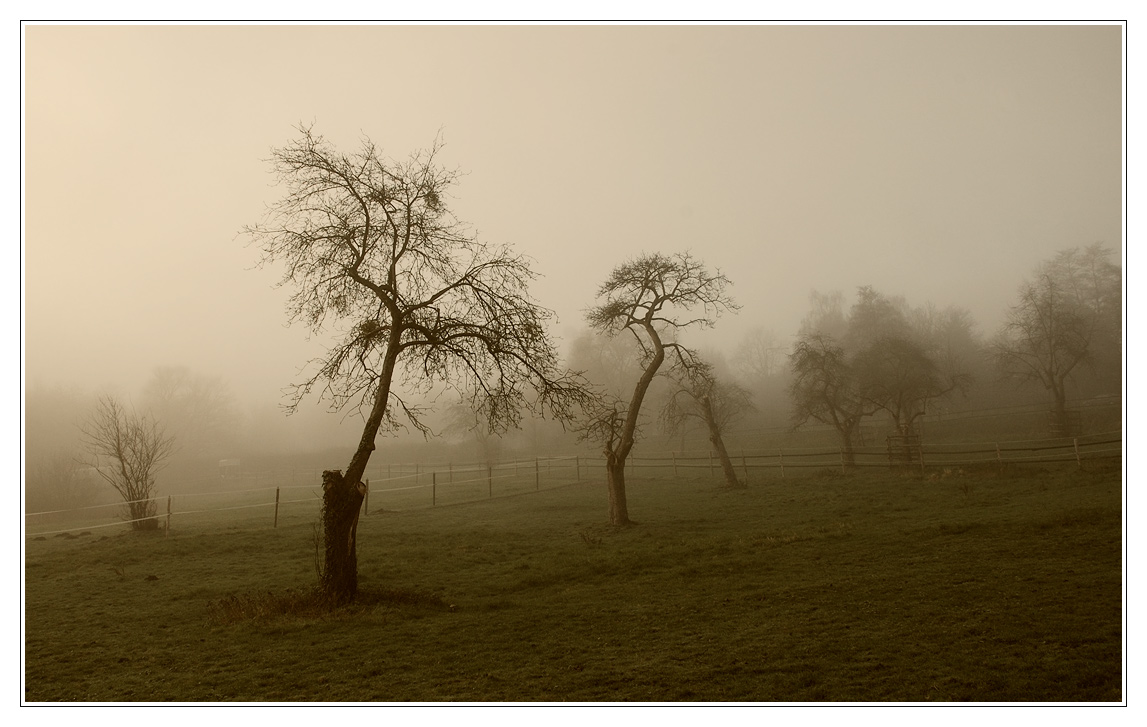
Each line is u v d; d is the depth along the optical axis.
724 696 7.36
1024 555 13.52
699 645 9.34
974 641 8.62
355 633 10.70
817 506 25.45
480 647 9.78
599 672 8.40
